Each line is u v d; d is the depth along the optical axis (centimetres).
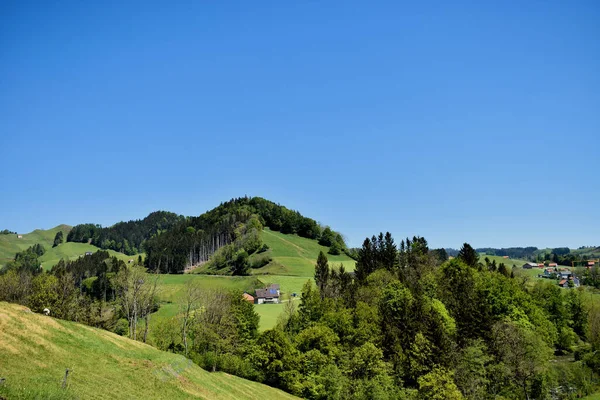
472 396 7988
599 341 11188
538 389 8938
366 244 16562
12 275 10944
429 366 8694
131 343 5834
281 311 14325
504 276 13600
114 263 19025
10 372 3538
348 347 9906
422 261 15912
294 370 8969
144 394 4388
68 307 9456
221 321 9875
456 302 11206
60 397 3416
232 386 6725
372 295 12306
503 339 9375
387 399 7900
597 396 9212
